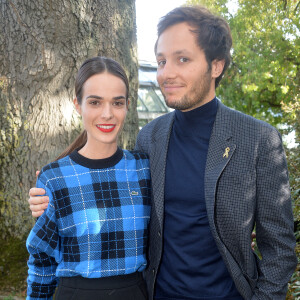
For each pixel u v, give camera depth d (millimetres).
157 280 1681
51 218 1558
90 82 1614
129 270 1588
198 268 1571
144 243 1673
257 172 1537
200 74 1596
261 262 1573
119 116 1647
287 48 11617
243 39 12078
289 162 3600
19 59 3082
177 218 1613
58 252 1607
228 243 1541
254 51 11953
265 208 1539
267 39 11781
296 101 3930
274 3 11844
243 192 1526
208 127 1668
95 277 1534
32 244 1583
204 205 1590
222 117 1633
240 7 12234
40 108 3131
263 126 1569
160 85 1656
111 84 1612
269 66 11461
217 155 1573
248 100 12430
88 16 3129
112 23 3250
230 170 1545
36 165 3156
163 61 1650
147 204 1712
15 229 3227
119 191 1649
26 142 3143
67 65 3119
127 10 3381
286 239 1547
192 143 1675
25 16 3041
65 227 1566
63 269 1568
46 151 3158
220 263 1583
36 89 3107
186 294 1582
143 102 14047
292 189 3436
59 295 1544
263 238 1577
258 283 1560
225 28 1659
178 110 1710
